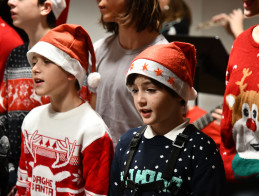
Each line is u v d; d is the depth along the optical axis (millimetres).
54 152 2160
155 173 1769
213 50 3502
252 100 1945
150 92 1798
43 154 2199
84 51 2242
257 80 1944
